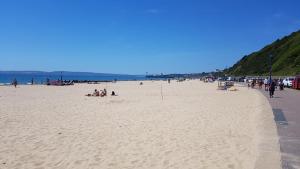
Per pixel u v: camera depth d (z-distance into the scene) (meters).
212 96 36.59
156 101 30.12
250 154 9.66
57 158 9.83
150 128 14.67
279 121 15.22
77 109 23.06
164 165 8.88
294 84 51.41
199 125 15.28
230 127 14.54
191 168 8.51
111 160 9.51
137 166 8.87
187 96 37.31
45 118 18.33
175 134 13.16
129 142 11.83
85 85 77.88
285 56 128.38
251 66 165.12
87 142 11.93
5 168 8.91
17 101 30.28
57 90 52.28
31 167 8.98
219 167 8.51
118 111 21.62
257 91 45.25
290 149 9.71
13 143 11.86
